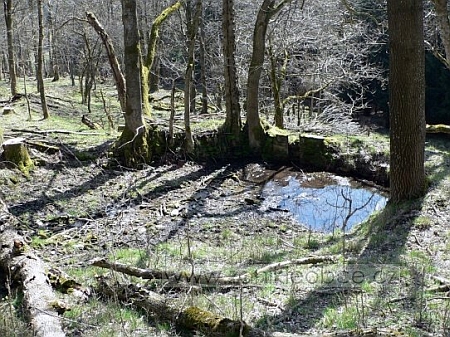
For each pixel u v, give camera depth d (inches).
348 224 437.4
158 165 612.4
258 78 650.2
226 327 196.1
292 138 649.0
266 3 624.1
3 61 1718.8
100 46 1171.9
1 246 294.8
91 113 1053.8
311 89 864.9
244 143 669.3
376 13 855.1
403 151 405.4
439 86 956.6
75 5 1295.5
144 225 432.5
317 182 580.4
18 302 245.1
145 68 725.3
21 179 514.9
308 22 759.7
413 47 383.6
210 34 990.4
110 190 519.8
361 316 213.8
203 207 490.9
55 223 430.6
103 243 382.3
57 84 1493.6
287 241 384.8
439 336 193.3
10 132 630.5
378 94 1056.8
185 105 621.0
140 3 1291.8
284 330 207.3
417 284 246.4
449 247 320.8
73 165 562.9
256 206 498.3
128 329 212.8
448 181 447.2
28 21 1608.0
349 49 806.5
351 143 622.5
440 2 453.4
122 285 247.3
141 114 598.2
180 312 215.5
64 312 229.3
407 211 391.2
